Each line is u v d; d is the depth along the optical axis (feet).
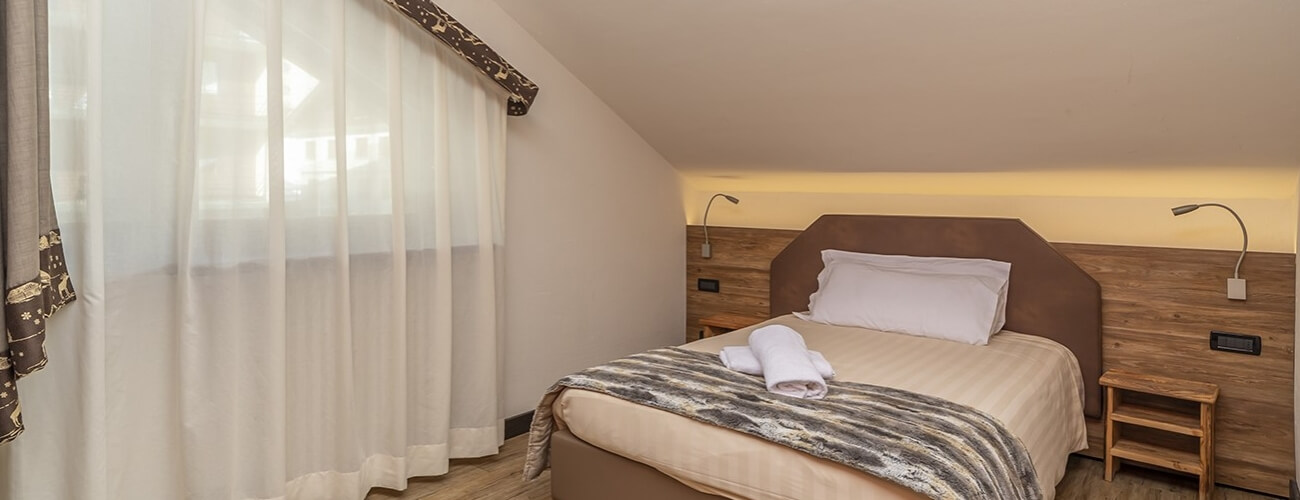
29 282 6.00
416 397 10.14
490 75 10.34
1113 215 11.73
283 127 8.52
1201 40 7.65
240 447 8.27
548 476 10.53
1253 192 10.39
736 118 12.23
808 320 13.01
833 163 12.98
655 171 14.85
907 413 7.57
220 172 7.97
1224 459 10.30
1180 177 10.56
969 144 11.02
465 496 9.77
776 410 7.58
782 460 6.94
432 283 10.16
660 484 8.00
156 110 7.59
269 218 8.29
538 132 12.05
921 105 10.28
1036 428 8.47
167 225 7.77
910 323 11.62
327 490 9.18
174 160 7.75
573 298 12.99
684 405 7.78
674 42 10.55
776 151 13.05
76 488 7.11
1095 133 9.84
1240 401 10.16
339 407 9.21
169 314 7.84
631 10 10.13
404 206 9.75
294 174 8.73
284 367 8.50
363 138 9.37
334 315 9.08
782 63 10.21
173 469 7.94
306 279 8.87
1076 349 11.41
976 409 7.89
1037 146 10.56
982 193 12.89
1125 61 8.29
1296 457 9.40
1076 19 7.86
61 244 6.74
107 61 7.25
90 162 6.93
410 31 9.81
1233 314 10.19
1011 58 8.77
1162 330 10.78
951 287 11.64
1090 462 11.20
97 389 7.07
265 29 8.20
